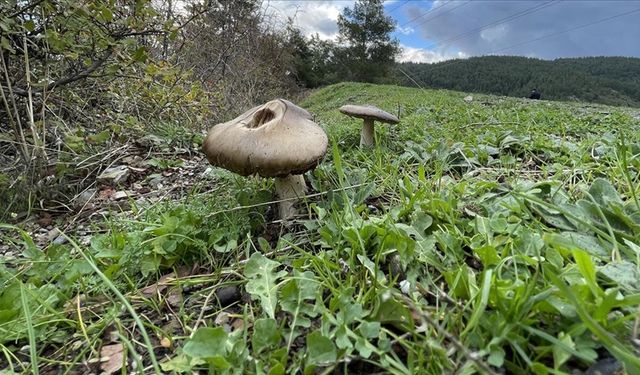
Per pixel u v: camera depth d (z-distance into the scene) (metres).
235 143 0.20
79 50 0.37
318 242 0.20
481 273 0.15
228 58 0.98
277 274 0.17
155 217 0.26
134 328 0.17
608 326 0.12
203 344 0.13
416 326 0.14
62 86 0.40
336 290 0.15
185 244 0.21
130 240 0.22
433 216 0.21
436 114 0.64
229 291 0.18
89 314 0.18
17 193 0.31
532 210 0.20
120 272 0.20
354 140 0.44
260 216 0.24
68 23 0.34
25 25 0.32
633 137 0.40
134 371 0.15
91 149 0.41
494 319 0.12
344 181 0.27
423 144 0.39
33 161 0.32
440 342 0.12
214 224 0.23
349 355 0.13
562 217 0.19
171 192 0.35
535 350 0.12
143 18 0.41
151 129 0.50
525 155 0.34
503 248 0.17
